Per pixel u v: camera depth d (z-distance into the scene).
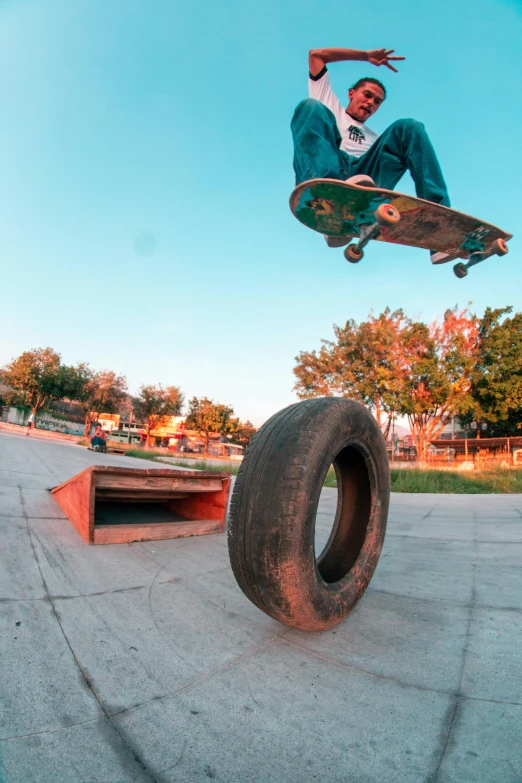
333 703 1.41
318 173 2.70
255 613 2.09
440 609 2.20
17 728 1.20
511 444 26.58
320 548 3.60
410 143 3.04
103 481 3.03
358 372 24.92
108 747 1.17
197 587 2.38
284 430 1.75
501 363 22.88
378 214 2.45
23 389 41.97
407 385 23.14
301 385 26.25
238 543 1.68
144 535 3.20
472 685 1.51
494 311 23.23
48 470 6.82
